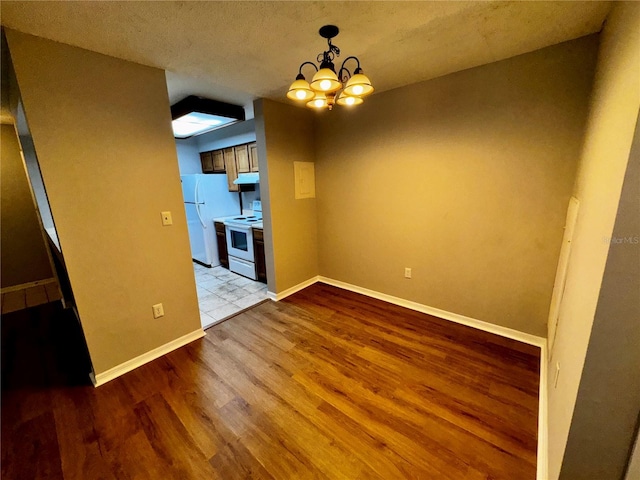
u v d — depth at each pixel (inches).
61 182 69.0
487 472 53.6
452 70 89.8
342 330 104.2
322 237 145.6
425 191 105.3
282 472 54.7
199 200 179.8
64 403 72.6
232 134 184.5
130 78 77.4
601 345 33.3
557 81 75.4
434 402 70.1
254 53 74.4
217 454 58.4
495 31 66.8
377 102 111.0
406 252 115.9
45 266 163.9
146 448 60.1
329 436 61.9
